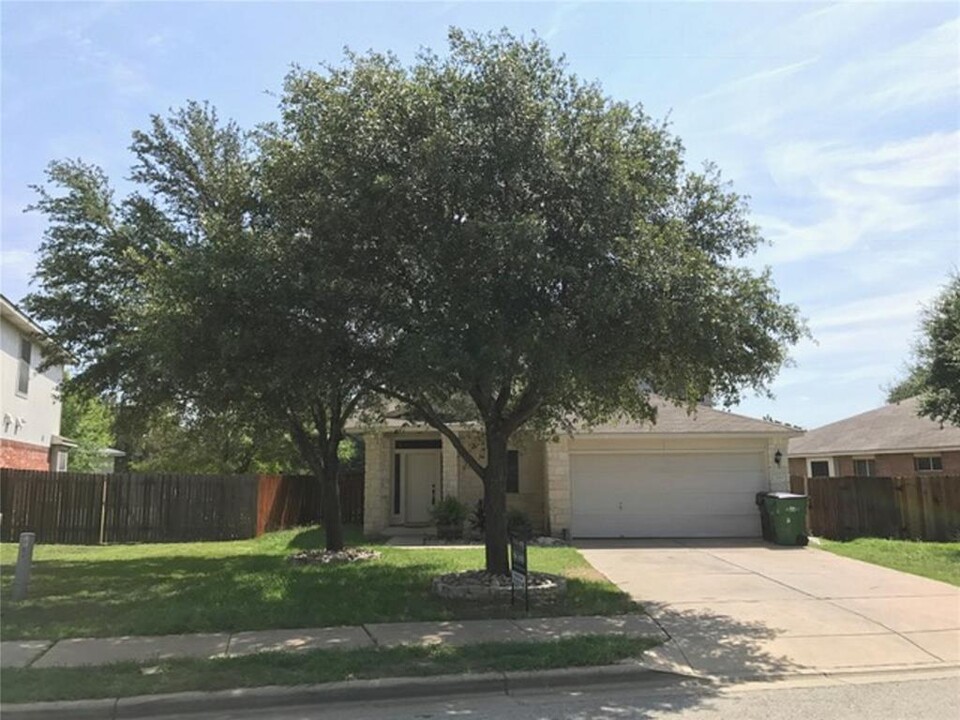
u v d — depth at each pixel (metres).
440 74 10.00
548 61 10.31
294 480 25.73
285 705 6.87
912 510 20.36
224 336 9.30
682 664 8.13
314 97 10.23
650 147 10.72
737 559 15.79
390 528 22.41
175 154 15.55
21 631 8.98
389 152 9.64
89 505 20.62
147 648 8.30
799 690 7.40
